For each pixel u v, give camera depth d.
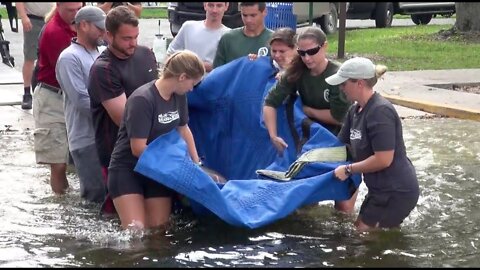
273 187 7.29
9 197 8.45
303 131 7.86
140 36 25.06
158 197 7.19
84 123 8.06
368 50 21.33
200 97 8.41
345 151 7.41
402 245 6.83
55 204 8.21
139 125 6.84
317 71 7.71
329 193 7.28
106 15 8.03
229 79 8.38
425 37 24.56
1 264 6.32
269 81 8.30
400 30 27.72
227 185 7.36
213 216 7.48
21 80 15.46
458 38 24.08
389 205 7.01
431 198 8.38
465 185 8.96
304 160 7.36
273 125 7.91
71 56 7.88
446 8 31.58
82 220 7.59
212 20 9.36
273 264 6.36
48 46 8.34
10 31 27.33
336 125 7.89
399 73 17.33
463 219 7.64
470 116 12.94
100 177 8.15
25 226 7.42
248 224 6.97
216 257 6.52
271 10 17.03
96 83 7.45
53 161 8.46
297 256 6.54
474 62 19.28
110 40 7.45
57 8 8.37
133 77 7.55
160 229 7.19
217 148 8.49
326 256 6.54
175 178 6.84
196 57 6.94
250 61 8.39
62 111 8.46
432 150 10.75
